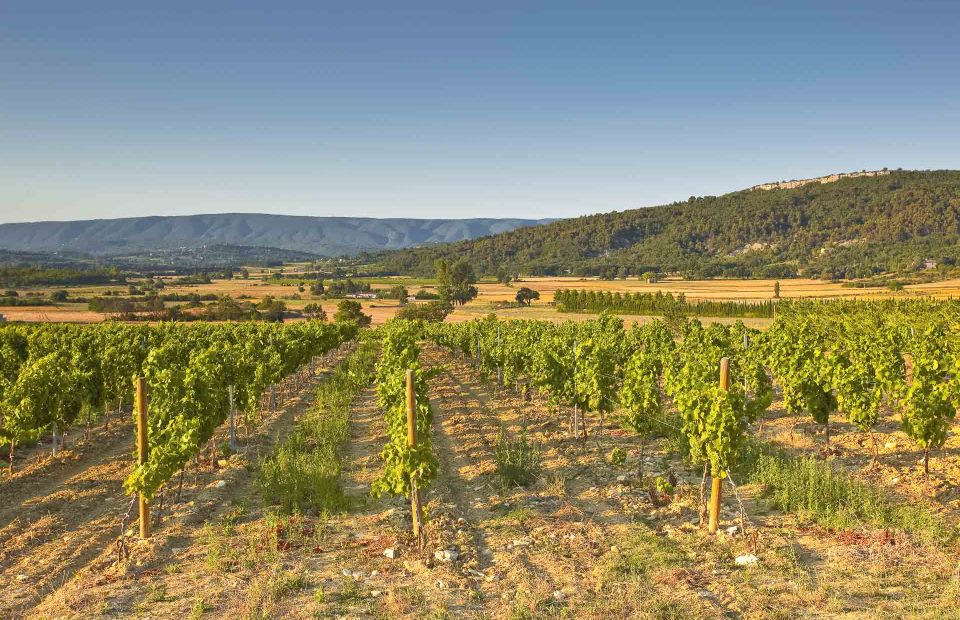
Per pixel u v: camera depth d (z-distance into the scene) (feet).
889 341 101.76
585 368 67.41
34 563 40.78
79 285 533.96
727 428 41.63
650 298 330.75
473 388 116.67
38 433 60.49
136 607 33.35
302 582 35.86
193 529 46.03
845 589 32.86
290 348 101.50
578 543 41.04
